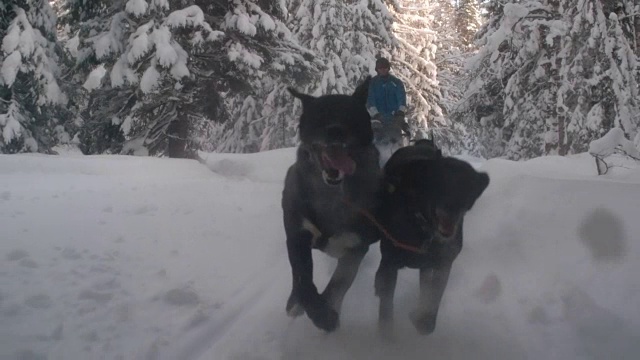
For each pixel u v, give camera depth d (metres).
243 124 28.20
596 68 16.64
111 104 18.48
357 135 3.76
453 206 3.50
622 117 16.11
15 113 19.64
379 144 7.43
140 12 16.33
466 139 33.38
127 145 18.02
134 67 16.91
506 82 22.22
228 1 18.22
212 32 16.94
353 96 3.80
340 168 3.54
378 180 3.87
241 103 28.27
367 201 3.81
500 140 24.28
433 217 3.58
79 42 17.77
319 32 24.41
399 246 3.78
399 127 7.62
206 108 18.84
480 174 3.65
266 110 26.80
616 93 16.16
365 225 3.88
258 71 18.14
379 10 26.23
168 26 16.59
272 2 19.25
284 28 19.19
